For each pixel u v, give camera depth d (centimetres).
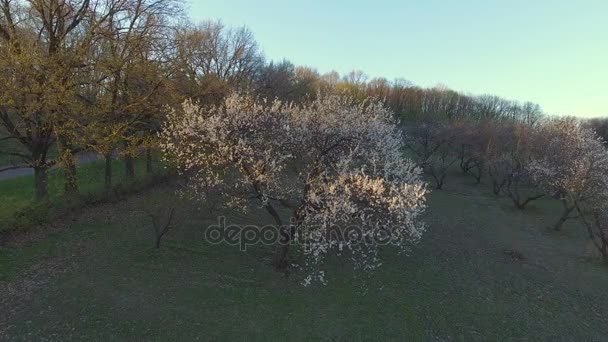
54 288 1227
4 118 1686
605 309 1485
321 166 1401
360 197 1287
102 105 1875
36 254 1434
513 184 3912
